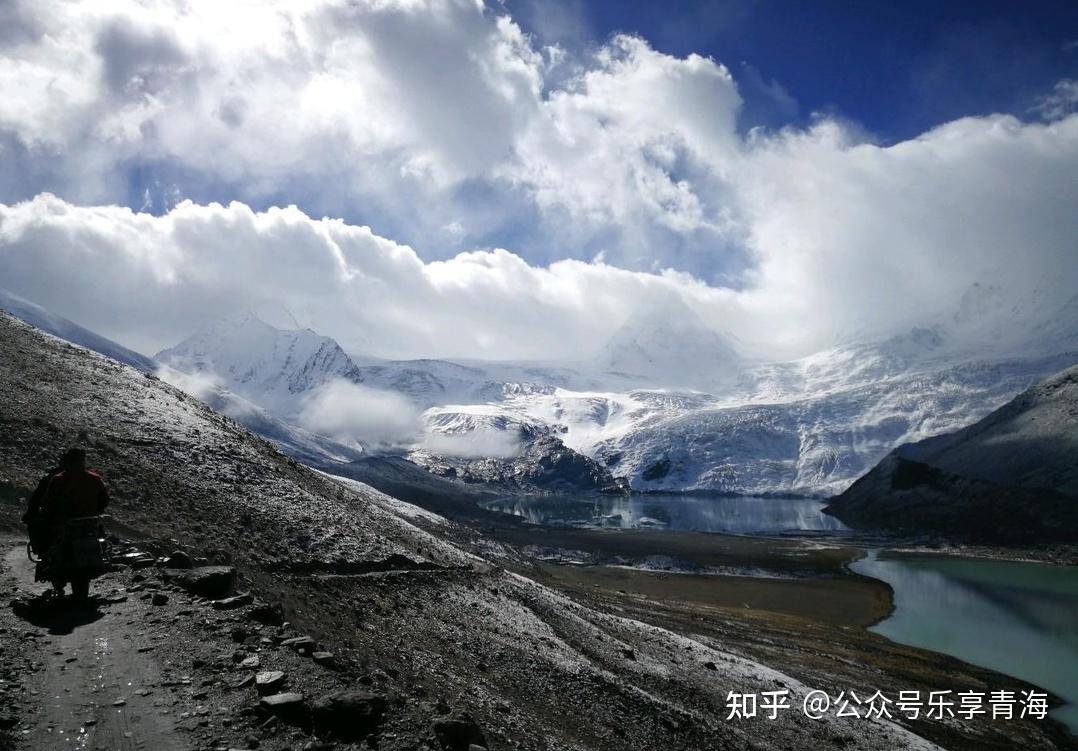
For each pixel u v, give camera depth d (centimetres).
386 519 4606
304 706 1041
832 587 10588
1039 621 8219
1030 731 4503
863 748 3444
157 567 1652
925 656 6291
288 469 4375
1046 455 19762
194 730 924
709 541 17312
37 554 1303
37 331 4644
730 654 4894
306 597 2266
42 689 969
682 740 2508
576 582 9319
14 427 2728
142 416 3719
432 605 3033
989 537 16612
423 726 1126
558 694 2466
